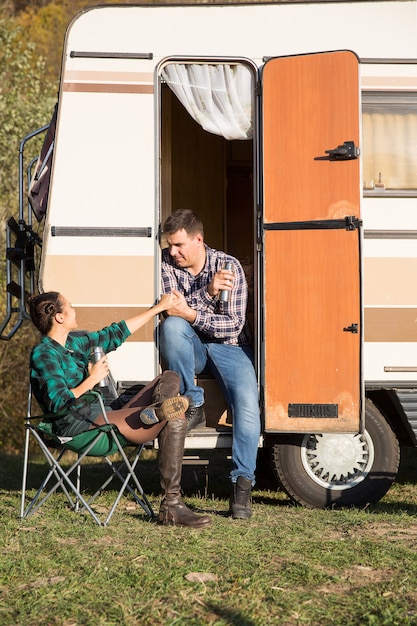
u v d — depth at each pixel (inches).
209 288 199.2
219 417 210.5
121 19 208.2
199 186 276.2
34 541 163.6
